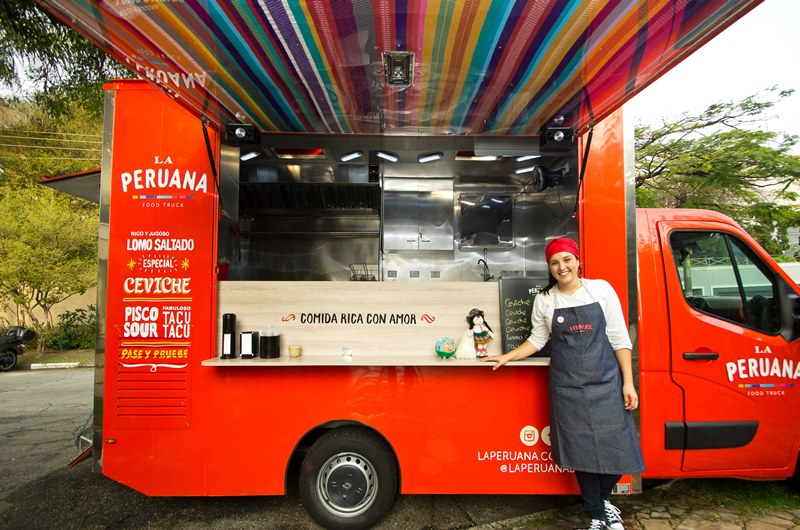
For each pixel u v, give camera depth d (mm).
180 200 2766
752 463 2832
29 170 12477
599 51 2064
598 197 2838
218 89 2475
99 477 3613
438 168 4656
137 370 2705
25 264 10219
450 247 4996
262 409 2689
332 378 2697
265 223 5180
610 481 2455
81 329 12500
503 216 4984
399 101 2730
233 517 2947
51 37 5430
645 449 2779
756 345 2850
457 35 2010
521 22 1887
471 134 3266
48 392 7371
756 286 2955
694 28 1838
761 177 7754
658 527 2729
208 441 2684
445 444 2697
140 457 2676
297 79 2412
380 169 4680
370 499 2725
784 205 7855
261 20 1864
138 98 2816
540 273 4207
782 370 2855
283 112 2871
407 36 2020
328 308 2812
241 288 2785
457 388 2709
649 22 1826
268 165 4328
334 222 5242
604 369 2348
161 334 2715
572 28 1916
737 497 3109
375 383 2699
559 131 2920
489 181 5016
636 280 2789
